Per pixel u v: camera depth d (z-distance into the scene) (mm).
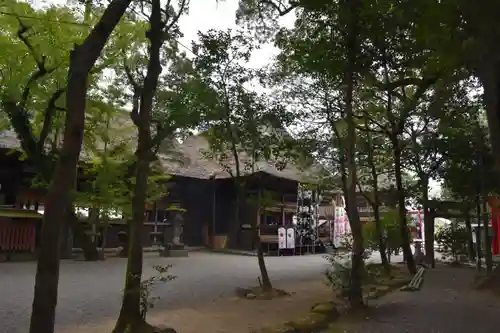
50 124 18047
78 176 22406
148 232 27734
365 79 12281
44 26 15664
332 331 8641
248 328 8766
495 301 11969
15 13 14656
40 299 4559
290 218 31469
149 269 17844
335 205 33531
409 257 18219
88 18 15594
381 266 18297
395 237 21172
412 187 20500
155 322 8977
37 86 17047
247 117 12367
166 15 8617
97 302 11070
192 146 28656
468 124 17141
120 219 23594
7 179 22141
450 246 24359
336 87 12609
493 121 8602
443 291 13852
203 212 30562
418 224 29250
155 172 19891
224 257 25281
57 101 17688
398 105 18578
